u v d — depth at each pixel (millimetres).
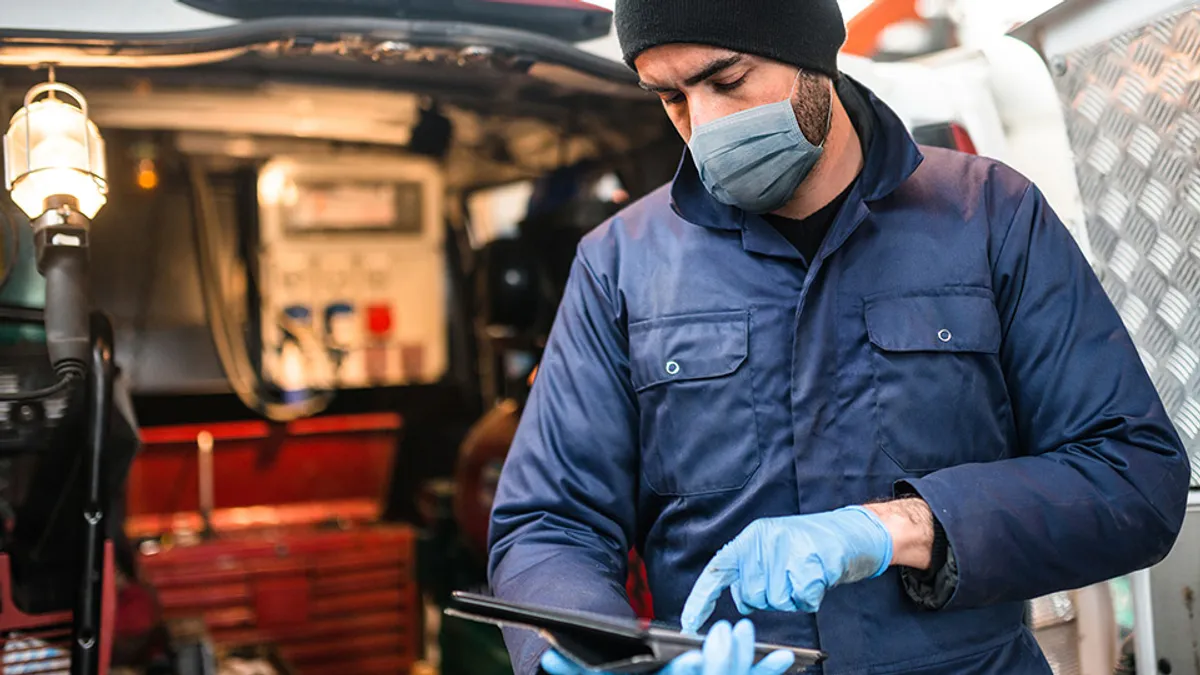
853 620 1226
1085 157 1676
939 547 1135
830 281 1255
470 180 4172
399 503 4227
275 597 3631
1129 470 1161
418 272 4297
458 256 4363
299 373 4117
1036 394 1243
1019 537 1126
